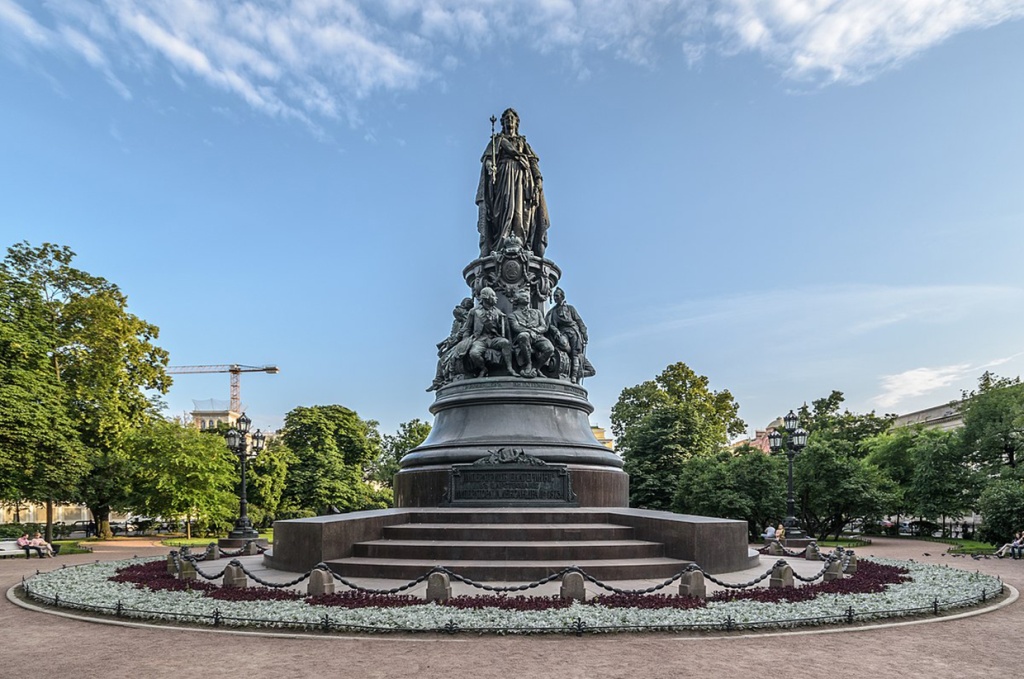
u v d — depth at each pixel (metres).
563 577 12.88
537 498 20.23
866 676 8.90
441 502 20.56
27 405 33.41
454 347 24.58
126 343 45.69
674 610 11.87
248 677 8.80
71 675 9.05
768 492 43.94
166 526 62.81
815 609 12.23
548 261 26.45
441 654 9.82
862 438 66.88
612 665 9.29
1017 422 44.94
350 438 72.81
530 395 22.98
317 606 12.30
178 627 11.59
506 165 26.98
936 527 54.31
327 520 17.20
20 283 38.44
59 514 77.81
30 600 15.15
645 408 68.81
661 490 53.38
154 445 43.84
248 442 34.59
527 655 9.77
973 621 12.44
